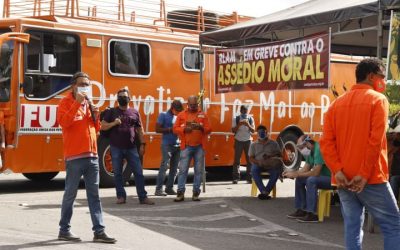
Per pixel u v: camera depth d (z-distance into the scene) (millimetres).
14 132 13164
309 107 18656
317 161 10484
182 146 12664
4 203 11727
